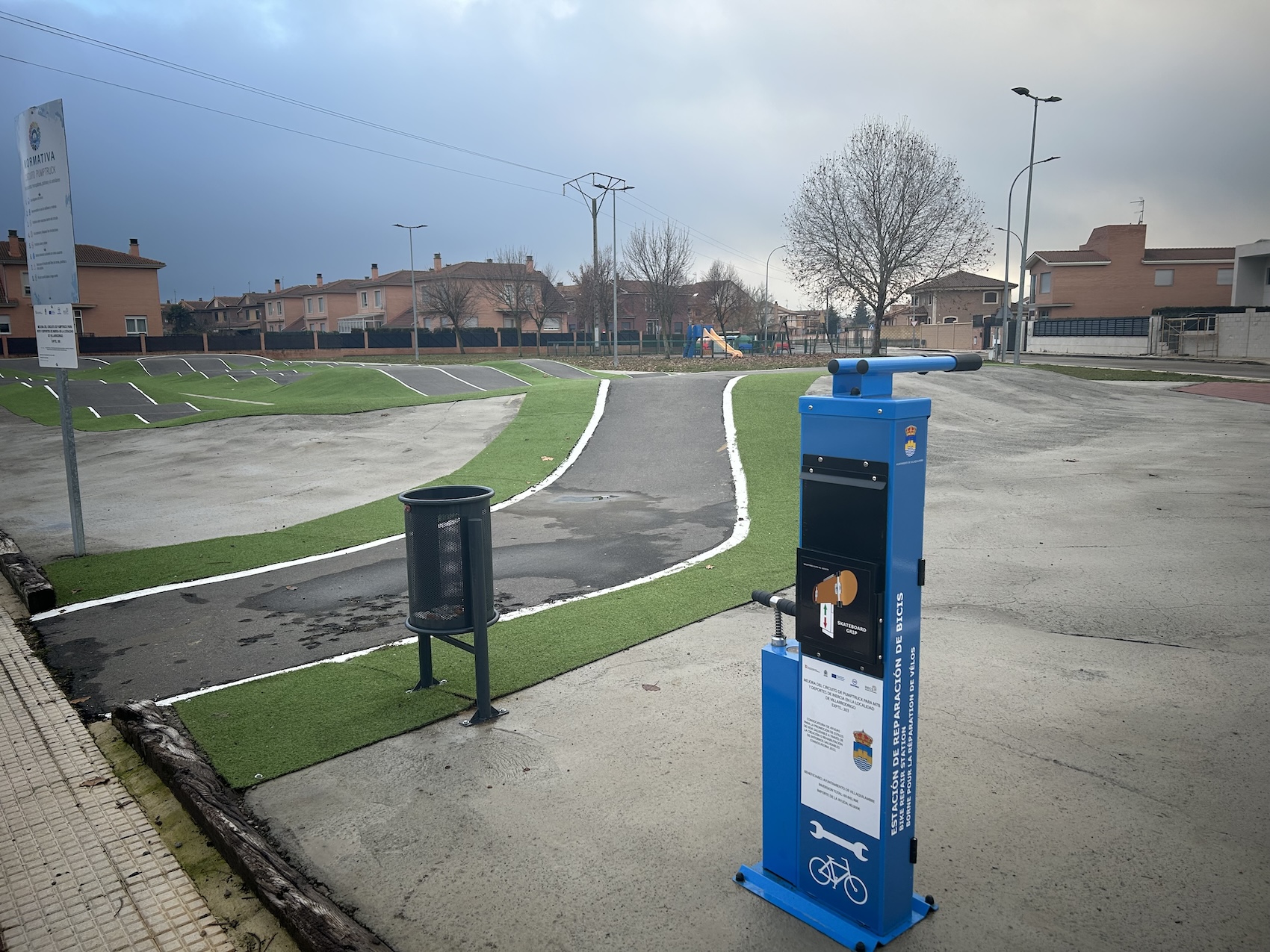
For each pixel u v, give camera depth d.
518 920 3.17
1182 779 4.07
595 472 14.16
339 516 11.35
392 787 4.18
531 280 78.56
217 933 3.15
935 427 18.05
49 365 9.23
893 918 2.99
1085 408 21.66
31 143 8.67
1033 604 6.90
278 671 5.86
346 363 53.56
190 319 93.75
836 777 3.01
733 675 5.48
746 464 13.88
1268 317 45.00
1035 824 3.70
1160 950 2.90
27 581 7.66
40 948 3.09
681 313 93.44
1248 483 11.88
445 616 4.94
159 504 12.82
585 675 5.55
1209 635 6.07
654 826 3.77
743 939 3.03
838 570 2.87
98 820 3.98
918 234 37.72
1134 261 62.09
